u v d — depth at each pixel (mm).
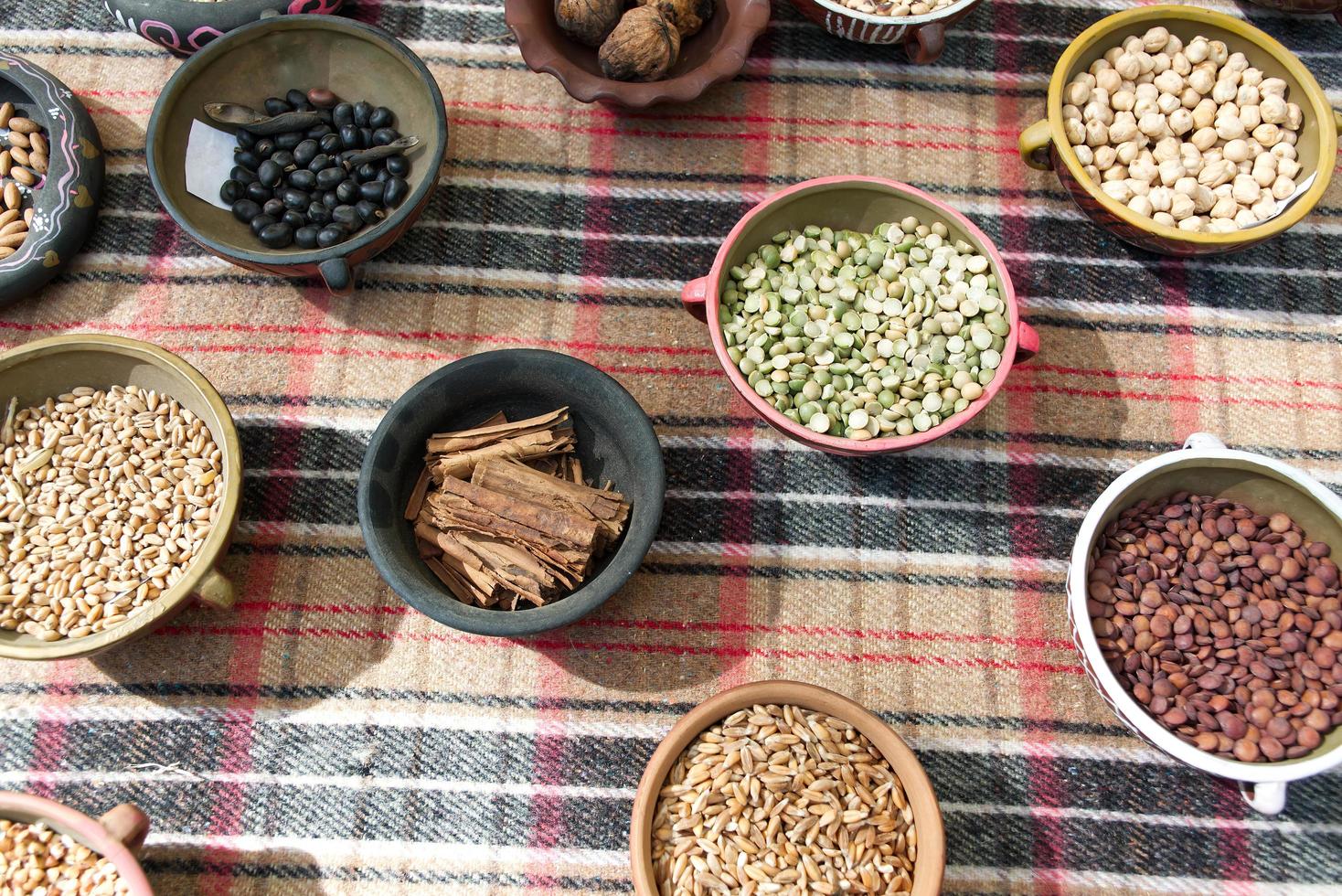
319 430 530
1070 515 526
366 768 498
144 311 540
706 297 496
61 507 500
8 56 539
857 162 564
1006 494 528
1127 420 537
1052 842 495
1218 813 497
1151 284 551
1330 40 578
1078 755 503
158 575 493
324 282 532
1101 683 471
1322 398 540
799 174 562
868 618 515
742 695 466
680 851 465
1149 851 494
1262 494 493
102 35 572
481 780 498
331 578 515
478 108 565
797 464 530
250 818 493
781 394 496
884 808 471
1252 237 506
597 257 550
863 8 548
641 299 546
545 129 564
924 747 504
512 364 492
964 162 565
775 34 578
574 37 537
